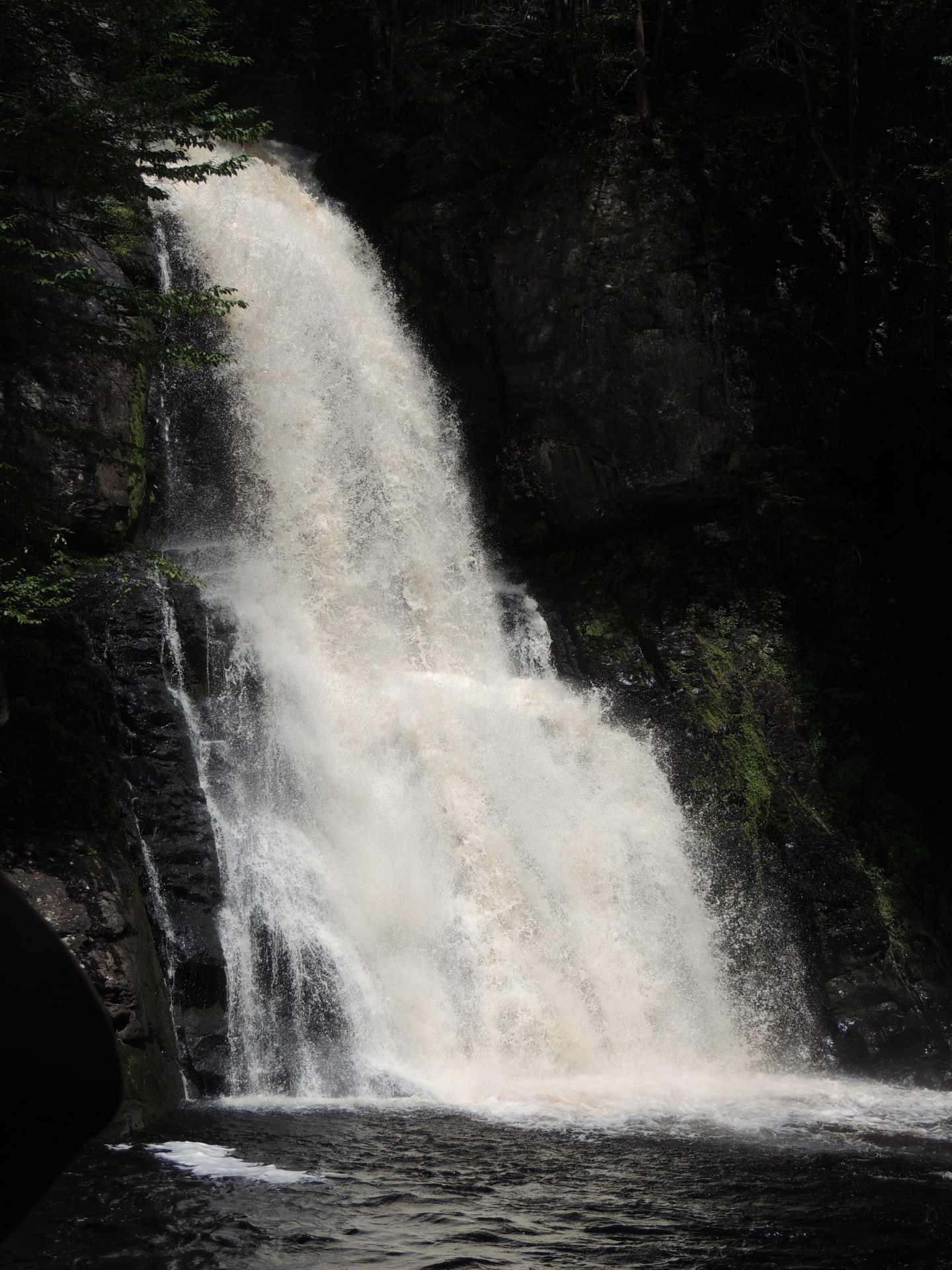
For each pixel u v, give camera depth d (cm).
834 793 1661
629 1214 693
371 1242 622
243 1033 1113
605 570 1942
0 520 1202
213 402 1711
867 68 2131
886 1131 993
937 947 1538
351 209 2244
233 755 1325
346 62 2442
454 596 1877
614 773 1627
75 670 1238
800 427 1898
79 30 1270
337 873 1309
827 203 2092
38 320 1362
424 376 2075
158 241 1725
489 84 2108
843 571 1831
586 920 1431
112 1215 652
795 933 1507
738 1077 1314
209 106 2341
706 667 1773
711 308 1923
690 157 2022
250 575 1650
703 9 2219
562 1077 1237
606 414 1962
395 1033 1202
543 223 2053
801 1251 628
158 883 1148
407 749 1475
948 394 1980
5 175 1386
